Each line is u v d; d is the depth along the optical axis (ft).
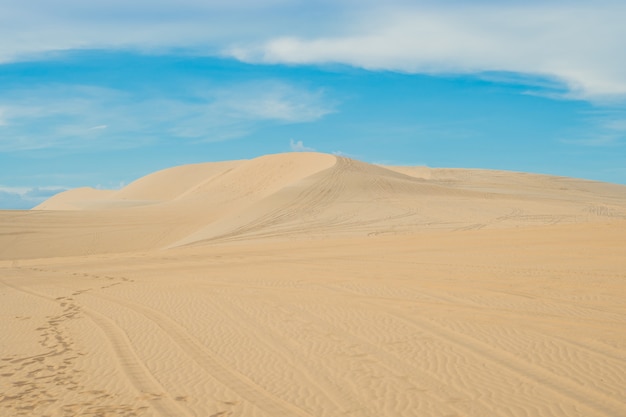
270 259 81.46
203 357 31.50
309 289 52.44
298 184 182.50
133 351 33.45
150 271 76.43
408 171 411.95
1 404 25.08
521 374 25.93
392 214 145.69
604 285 46.42
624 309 37.81
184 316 43.14
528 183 357.00
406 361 28.91
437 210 152.66
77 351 33.96
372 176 203.62
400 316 39.04
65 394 26.21
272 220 141.69
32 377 29.04
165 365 30.27
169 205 218.18
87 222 171.73
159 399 25.09
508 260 64.13
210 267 76.48
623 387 23.68
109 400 25.20
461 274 56.13
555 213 152.66
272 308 44.29
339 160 230.89
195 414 23.09
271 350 32.27
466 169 422.82
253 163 270.26
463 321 36.63
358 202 161.07
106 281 68.44
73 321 43.27
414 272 59.52
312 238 118.11
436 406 22.66
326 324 37.93
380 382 25.93
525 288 46.85
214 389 26.09
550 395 23.20
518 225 129.39
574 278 50.24
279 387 26.00
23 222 166.61
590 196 310.65
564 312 37.65
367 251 83.71
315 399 24.20
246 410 23.30
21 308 50.62
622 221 97.19
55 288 64.18
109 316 44.62
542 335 32.22
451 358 28.96
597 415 21.04
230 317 41.81
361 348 31.76
